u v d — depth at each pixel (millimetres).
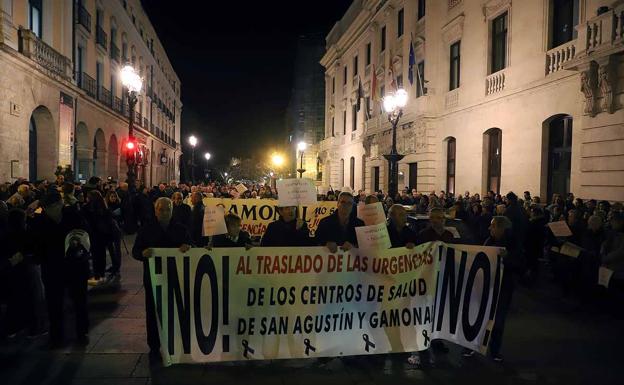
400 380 5418
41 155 19516
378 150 32219
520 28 17828
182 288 5645
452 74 23812
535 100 16781
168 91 61406
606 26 12664
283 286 5812
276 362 5895
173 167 67688
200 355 5652
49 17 19641
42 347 6129
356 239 6305
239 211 11742
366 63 37812
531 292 9859
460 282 6258
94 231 9922
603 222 10273
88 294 8859
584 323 7699
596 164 13391
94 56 26906
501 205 11703
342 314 5930
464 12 22078
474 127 21000
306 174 63938
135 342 6348
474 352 6355
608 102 12844
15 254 6016
